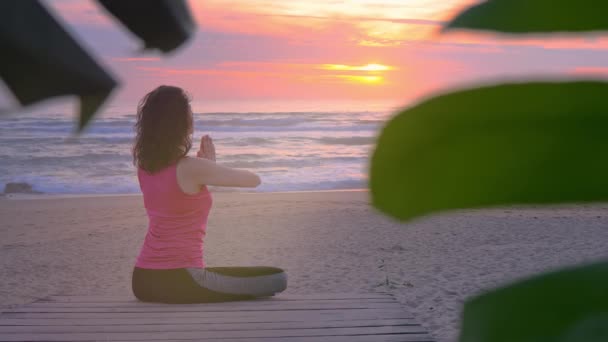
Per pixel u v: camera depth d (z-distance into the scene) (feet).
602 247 35.12
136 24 0.84
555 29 0.77
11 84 0.70
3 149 95.86
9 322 13.08
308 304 14.51
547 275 0.84
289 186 76.79
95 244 39.70
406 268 30.55
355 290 26.48
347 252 35.04
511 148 0.86
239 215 50.52
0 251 37.60
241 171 14.70
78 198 66.39
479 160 0.87
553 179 0.88
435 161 0.87
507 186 0.88
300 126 122.93
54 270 32.48
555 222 43.16
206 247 37.78
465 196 0.88
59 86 0.71
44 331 12.47
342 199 61.21
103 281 30.07
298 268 31.40
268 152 98.22
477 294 0.85
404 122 0.86
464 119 0.85
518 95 0.83
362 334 12.25
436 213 0.87
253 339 11.93
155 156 14.32
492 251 34.42
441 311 22.35
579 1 0.78
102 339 11.94
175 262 14.60
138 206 59.00
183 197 14.42
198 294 14.60
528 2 0.77
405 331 12.48
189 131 14.52
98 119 0.72
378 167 0.87
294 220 47.29
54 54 0.71
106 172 83.25
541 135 0.86
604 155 0.87
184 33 0.87
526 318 0.82
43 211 56.49
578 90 0.83
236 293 14.89
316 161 92.17
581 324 0.80
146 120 14.25
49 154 93.40
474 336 0.83
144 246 14.88
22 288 28.86
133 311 13.93
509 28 0.77
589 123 0.86
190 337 12.06
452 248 35.42
